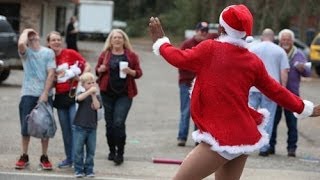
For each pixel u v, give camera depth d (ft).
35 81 33.65
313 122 58.13
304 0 171.53
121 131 35.70
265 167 37.06
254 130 19.98
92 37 225.35
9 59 78.95
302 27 172.55
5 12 129.08
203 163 19.70
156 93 79.41
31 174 32.65
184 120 42.91
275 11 173.99
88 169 32.68
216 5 205.77
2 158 36.52
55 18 156.25
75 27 130.00
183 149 41.98
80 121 32.19
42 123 32.94
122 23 284.82
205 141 19.52
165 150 41.34
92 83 32.50
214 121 19.61
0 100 63.21
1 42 78.33
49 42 34.65
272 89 20.38
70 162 34.78
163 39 20.17
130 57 35.78
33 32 33.71
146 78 101.50
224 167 20.67
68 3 164.35
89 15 224.94
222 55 19.66
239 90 19.74
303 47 128.77
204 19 241.55
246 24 19.74
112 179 32.50
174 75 110.83
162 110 63.36
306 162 39.24
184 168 19.81
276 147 44.55
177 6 288.10
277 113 40.63
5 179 32.42
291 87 40.40
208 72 19.69
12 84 78.69
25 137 34.12
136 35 320.09
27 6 128.88
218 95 19.60
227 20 19.85
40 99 33.35
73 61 34.45
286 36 40.57
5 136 43.75
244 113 19.84
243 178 33.96
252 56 20.04
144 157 38.68
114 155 36.81
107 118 36.04
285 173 35.55
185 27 274.98
